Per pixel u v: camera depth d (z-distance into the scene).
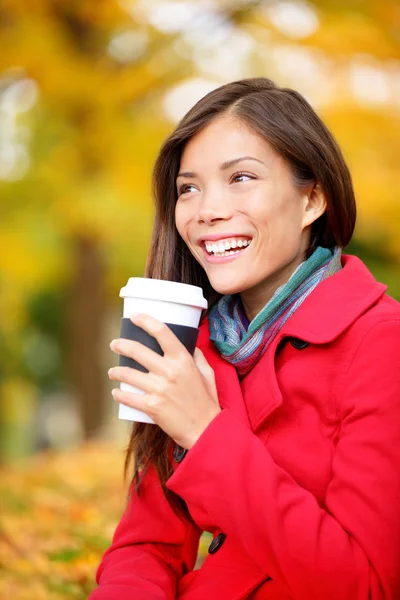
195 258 2.83
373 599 2.15
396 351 2.30
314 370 2.38
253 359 2.50
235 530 2.20
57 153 9.81
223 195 2.52
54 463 8.66
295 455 2.37
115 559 2.63
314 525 2.14
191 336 2.31
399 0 8.85
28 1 9.65
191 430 2.25
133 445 2.71
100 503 6.42
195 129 2.56
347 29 8.68
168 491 2.62
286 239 2.54
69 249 11.23
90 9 9.80
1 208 10.02
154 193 2.77
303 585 2.15
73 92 9.55
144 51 9.82
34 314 18.58
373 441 2.22
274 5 9.27
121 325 2.33
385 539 2.16
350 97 8.85
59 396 24.06
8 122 10.16
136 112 10.02
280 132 2.50
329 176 2.58
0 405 18.28
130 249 10.39
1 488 7.19
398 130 8.84
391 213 9.11
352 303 2.40
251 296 2.70
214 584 2.42
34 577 4.57
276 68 9.25
